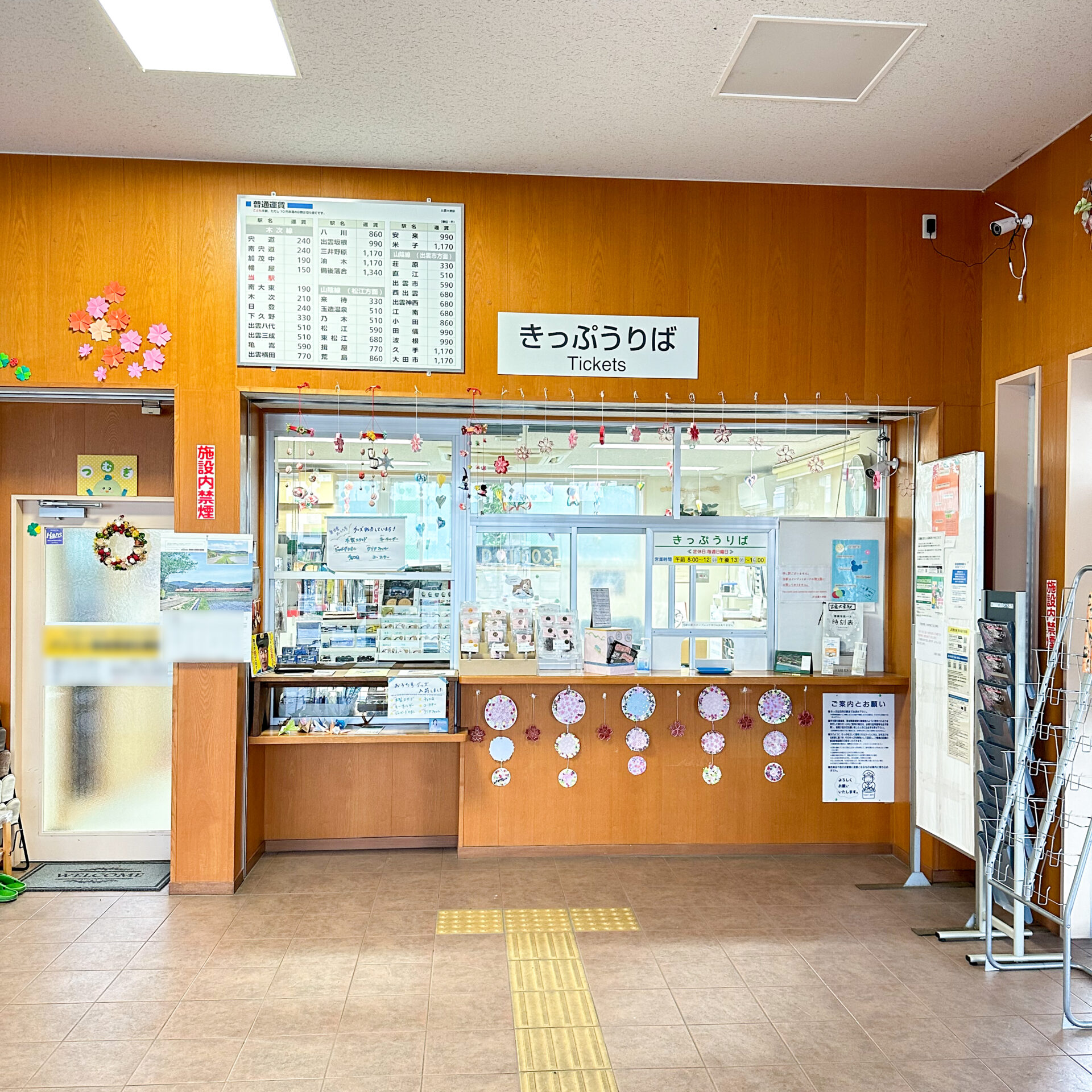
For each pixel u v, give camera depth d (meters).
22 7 2.99
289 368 4.26
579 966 3.51
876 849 4.86
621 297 4.41
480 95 3.61
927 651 4.25
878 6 2.99
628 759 4.77
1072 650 3.77
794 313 4.47
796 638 4.85
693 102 3.66
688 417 4.74
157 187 4.20
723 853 4.80
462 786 4.71
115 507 4.82
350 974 3.43
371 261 4.30
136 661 4.83
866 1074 2.79
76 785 4.81
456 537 4.81
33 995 3.26
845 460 4.88
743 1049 2.93
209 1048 2.91
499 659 4.63
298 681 4.51
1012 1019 3.14
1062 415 3.87
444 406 4.56
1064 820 3.79
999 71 3.39
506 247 4.36
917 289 4.51
